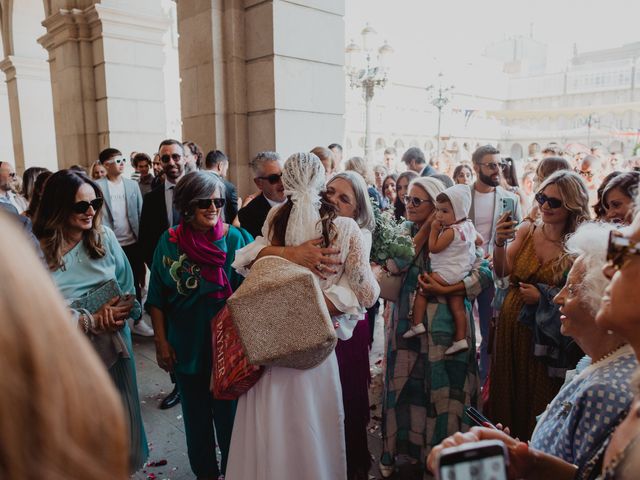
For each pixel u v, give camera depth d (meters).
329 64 5.07
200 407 2.48
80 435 0.47
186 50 5.20
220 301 2.40
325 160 4.02
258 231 3.35
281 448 1.82
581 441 1.05
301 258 1.88
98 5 7.13
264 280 1.77
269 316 1.74
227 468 2.00
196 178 2.33
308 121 4.99
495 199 3.68
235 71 4.88
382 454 2.65
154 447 2.98
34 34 10.91
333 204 2.03
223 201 2.40
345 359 2.22
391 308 2.69
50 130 11.37
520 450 0.98
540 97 36.59
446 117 28.30
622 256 0.76
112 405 0.50
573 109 34.19
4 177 5.35
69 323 0.49
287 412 1.83
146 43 7.73
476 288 2.45
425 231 2.60
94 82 7.78
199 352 2.40
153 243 4.21
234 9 4.79
